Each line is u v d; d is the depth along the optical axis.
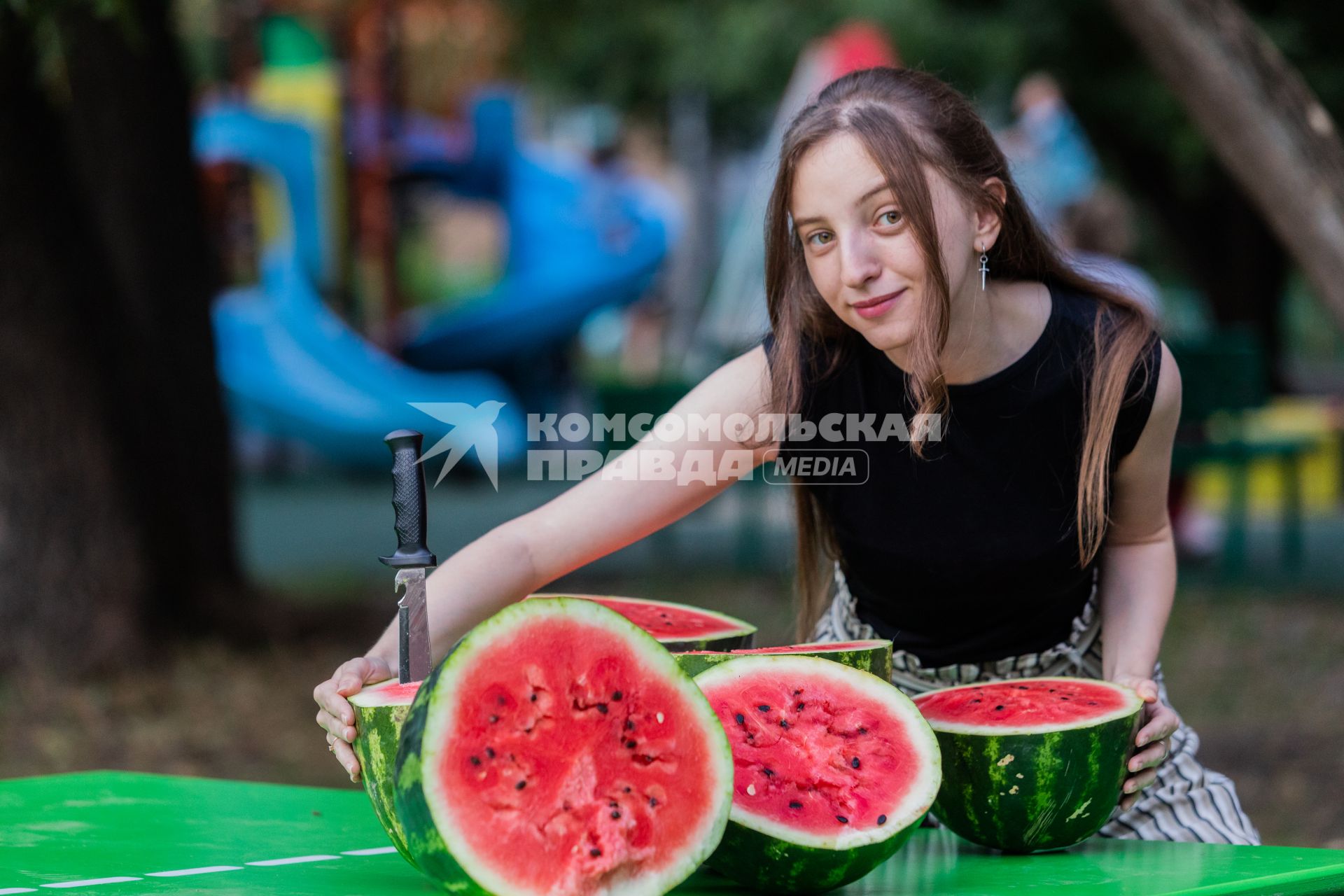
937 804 2.19
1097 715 2.13
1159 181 15.22
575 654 1.67
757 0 18.23
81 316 7.39
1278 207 4.50
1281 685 7.26
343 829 2.43
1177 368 2.48
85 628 7.24
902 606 2.59
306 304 16.64
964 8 14.35
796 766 1.88
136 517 7.55
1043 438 2.38
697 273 24.22
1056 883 1.89
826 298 2.17
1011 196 2.35
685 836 1.63
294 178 16.41
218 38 17.22
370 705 1.86
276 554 12.02
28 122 7.14
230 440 8.65
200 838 2.34
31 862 2.14
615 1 18.19
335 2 16.75
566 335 17.58
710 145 23.95
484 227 34.75
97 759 6.08
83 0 7.35
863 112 2.10
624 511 2.40
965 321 2.29
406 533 2.01
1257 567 10.52
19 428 7.20
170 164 8.41
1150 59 4.67
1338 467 14.21
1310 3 12.00
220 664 7.45
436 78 19.12
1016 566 2.44
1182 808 2.50
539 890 1.57
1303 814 5.24
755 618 8.51
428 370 17.58
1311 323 34.88
